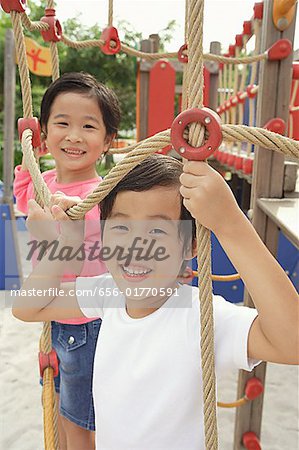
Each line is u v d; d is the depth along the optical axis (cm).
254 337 96
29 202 119
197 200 79
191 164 79
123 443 110
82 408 173
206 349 88
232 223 81
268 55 182
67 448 184
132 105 1340
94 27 1301
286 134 186
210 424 89
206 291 86
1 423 264
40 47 455
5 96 427
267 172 193
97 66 1281
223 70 481
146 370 108
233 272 325
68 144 167
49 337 137
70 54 1255
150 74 519
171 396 106
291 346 84
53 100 169
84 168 171
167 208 103
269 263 83
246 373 210
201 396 106
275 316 83
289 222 149
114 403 111
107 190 93
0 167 1084
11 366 320
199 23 76
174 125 78
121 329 114
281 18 182
